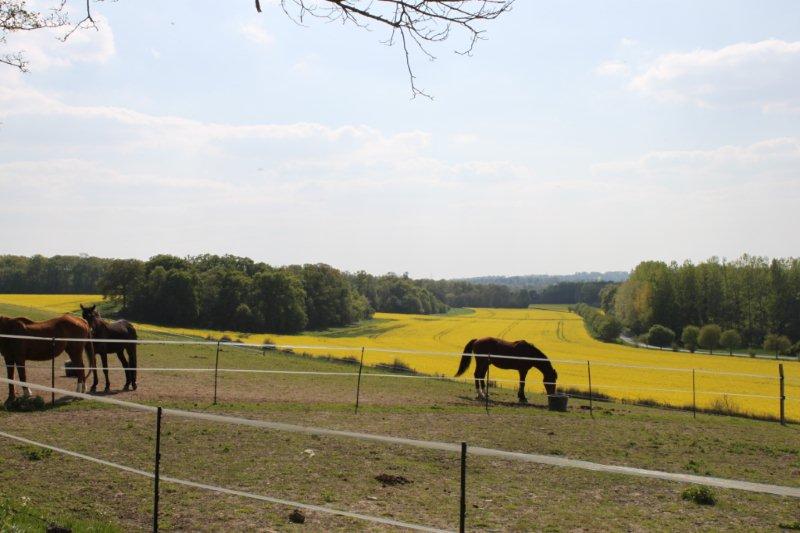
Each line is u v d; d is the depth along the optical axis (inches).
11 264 4387.3
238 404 647.1
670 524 345.1
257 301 2910.9
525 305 6791.3
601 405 881.5
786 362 2164.1
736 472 480.7
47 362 913.5
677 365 1968.5
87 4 279.7
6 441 446.0
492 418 666.8
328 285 3494.1
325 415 621.3
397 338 2701.8
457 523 327.0
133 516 317.4
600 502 383.2
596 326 3164.4
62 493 344.8
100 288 2918.3
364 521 325.4
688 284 3307.1
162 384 764.6
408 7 240.5
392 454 472.7
